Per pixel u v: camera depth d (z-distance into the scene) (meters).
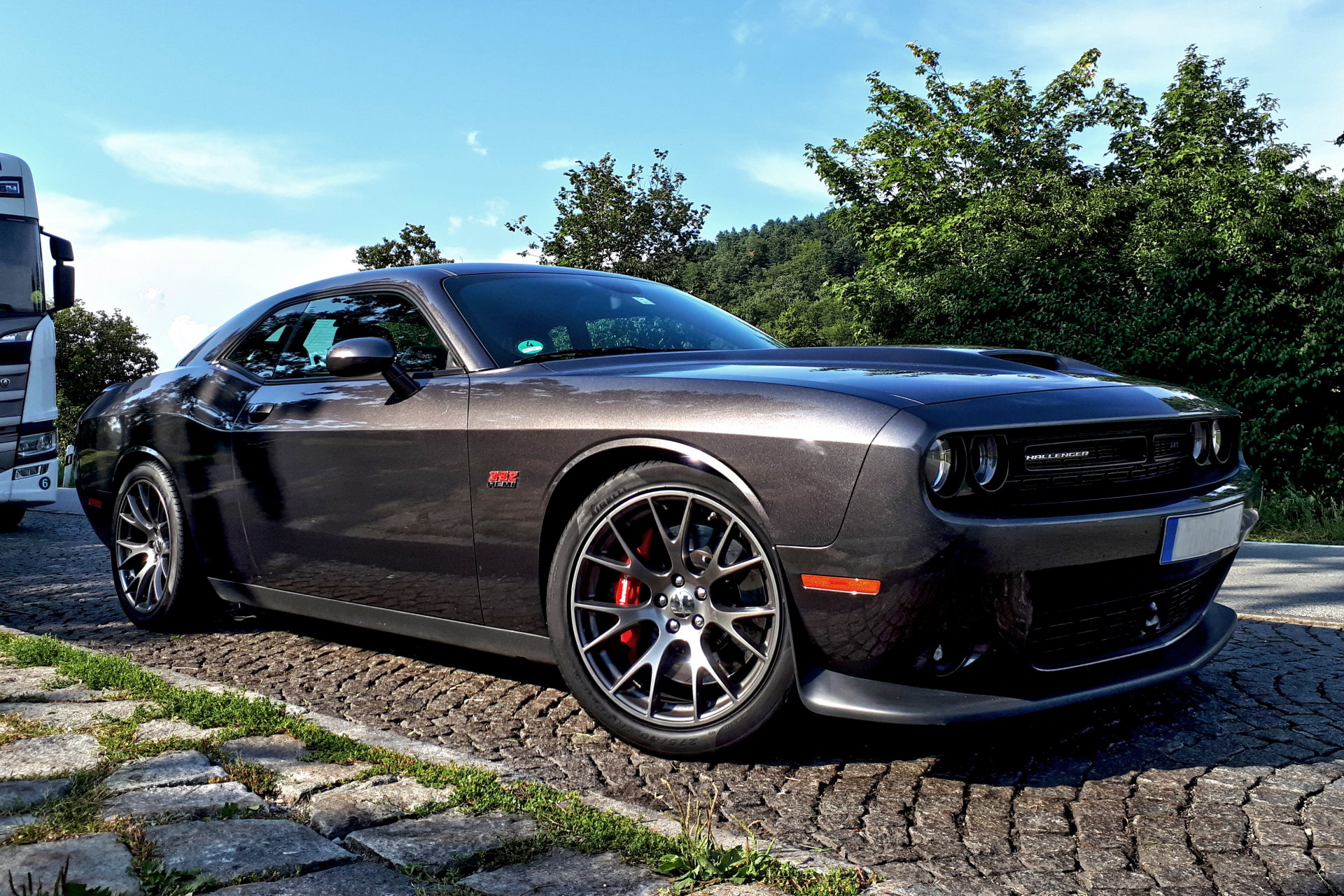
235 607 4.59
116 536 4.27
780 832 2.06
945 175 24.92
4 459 7.95
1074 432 2.37
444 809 1.93
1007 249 12.84
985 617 2.20
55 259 8.61
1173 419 2.54
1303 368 10.46
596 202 28.38
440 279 3.35
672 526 2.55
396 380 3.08
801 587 2.29
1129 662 2.57
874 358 2.81
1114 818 2.13
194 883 1.57
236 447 3.60
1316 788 2.29
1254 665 3.41
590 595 2.64
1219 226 11.73
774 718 2.38
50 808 1.88
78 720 2.44
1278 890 1.79
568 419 2.65
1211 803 2.21
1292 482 10.62
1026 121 24.42
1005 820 2.12
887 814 2.16
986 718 2.24
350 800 1.96
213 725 2.42
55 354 8.51
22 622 4.32
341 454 3.19
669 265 28.45
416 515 2.98
